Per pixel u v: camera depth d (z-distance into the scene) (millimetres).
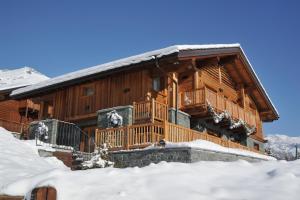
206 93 15750
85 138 17266
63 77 18250
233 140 21047
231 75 21469
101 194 5141
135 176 6059
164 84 16266
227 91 20641
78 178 5844
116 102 16641
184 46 14242
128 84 16500
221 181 5480
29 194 4902
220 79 19672
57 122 15633
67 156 12570
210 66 18750
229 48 18031
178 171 6250
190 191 4996
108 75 16328
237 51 18766
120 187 5426
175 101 15789
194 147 10352
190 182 5484
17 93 20406
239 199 4535
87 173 6254
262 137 25344
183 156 10281
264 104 25031
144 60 14508
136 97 15992
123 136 12352
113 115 14062
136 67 15047
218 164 6949
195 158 10312
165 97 16047
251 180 5367
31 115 28422
